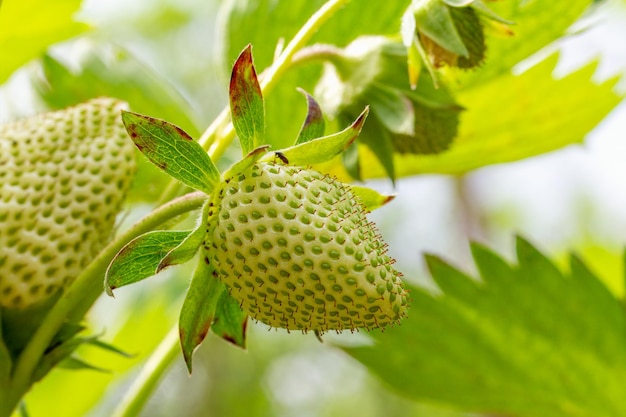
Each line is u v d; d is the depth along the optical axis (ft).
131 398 0.90
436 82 0.85
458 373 1.09
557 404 1.09
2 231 0.81
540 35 0.98
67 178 0.82
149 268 0.77
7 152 0.82
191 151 0.77
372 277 0.76
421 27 0.85
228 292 0.79
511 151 1.06
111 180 0.82
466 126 1.03
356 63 0.89
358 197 0.79
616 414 1.08
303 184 0.78
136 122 0.76
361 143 0.89
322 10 0.84
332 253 0.76
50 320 0.80
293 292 0.77
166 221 0.78
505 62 0.99
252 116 0.78
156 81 1.11
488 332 1.08
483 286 1.08
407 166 1.03
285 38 1.01
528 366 1.08
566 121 1.04
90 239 0.82
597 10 1.00
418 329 1.08
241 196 0.77
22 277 0.81
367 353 1.08
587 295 1.07
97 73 1.11
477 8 0.84
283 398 4.04
